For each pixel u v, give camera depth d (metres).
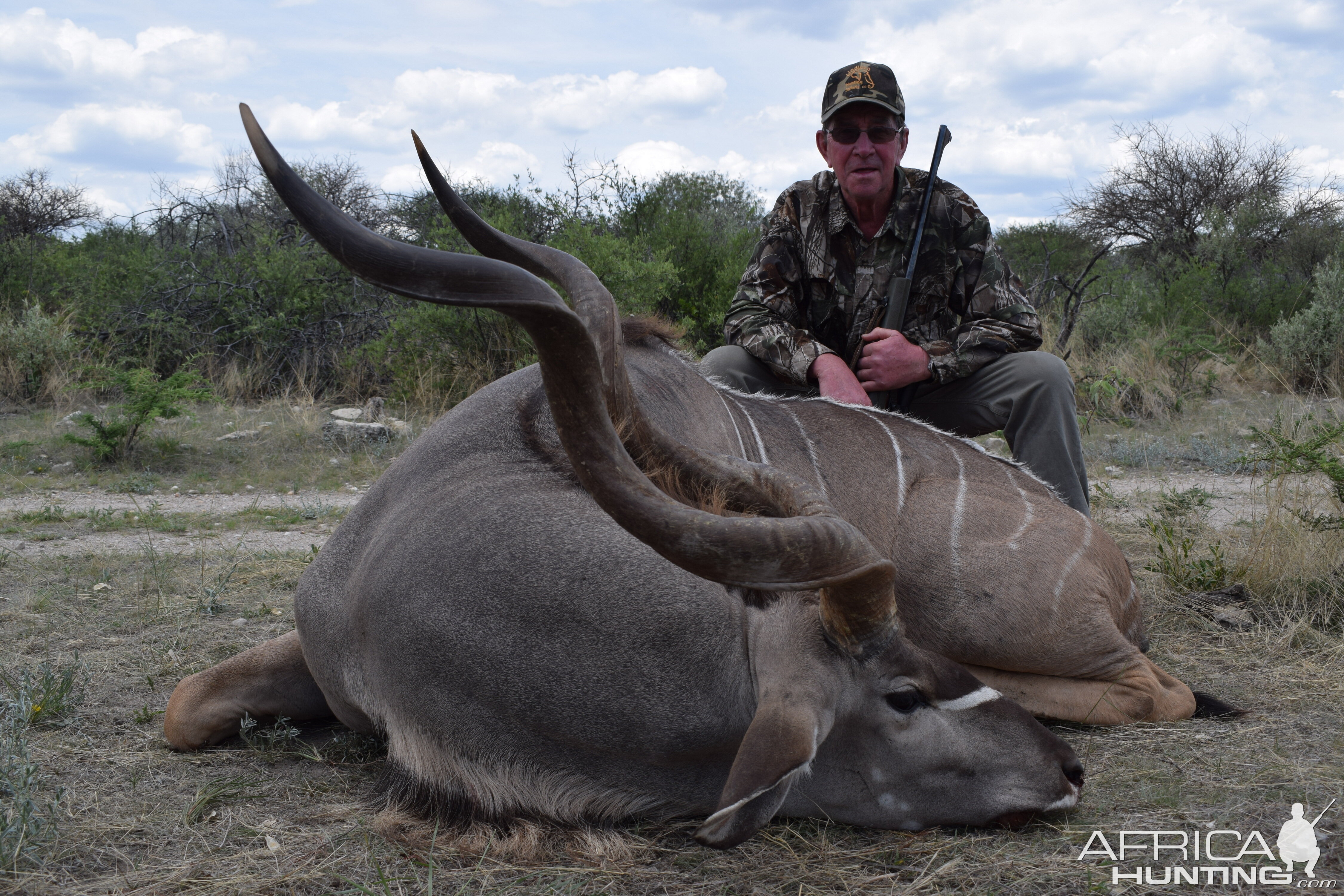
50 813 2.38
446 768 2.37
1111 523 5.99
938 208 4.42
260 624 4.17
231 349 13.11
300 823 2.38
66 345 12.00
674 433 2.91
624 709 2.26
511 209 13.07
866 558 2.00
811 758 2.04
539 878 2.14
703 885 2.12
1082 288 13.91
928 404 4.50
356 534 2.73
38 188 24.56
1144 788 2.55
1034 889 2.10
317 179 21.08
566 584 2.29
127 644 3.88
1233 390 12.13
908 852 2.25
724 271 12.46
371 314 13.27
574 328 1.81
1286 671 3.49
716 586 2.35
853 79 4.22
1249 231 19.58
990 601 3.11
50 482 8.23
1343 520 4.58
